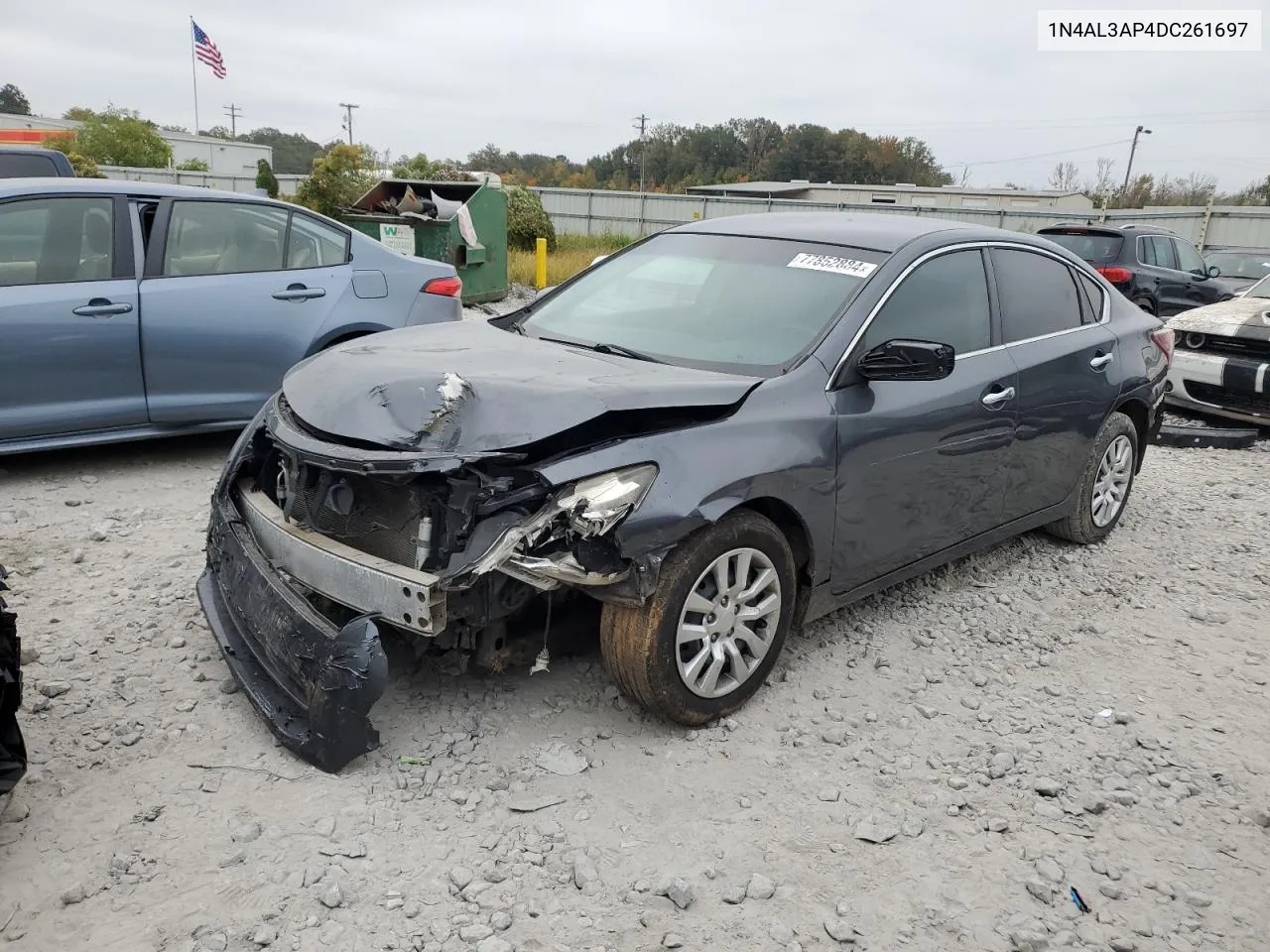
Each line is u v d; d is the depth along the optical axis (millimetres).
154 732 3330
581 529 2994
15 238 5508
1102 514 5594
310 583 3350
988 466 4512
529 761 3268
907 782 3297
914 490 4102
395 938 2500
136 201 5871
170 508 5508
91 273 5699
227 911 2559
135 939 2453
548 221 25250
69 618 4113
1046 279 5047
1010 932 2637
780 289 4148
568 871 2787
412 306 6863
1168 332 5918
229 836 2838
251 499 3797
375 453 3104
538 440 3051
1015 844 3014
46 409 5598
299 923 2533
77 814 2900
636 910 2652
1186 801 3291
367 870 2738
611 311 4402
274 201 6406
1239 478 7477
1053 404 4836
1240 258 16812
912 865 2891
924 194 52094
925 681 3982
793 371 3693
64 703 3473
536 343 4078
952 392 4188
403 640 3746
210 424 6203
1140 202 62625
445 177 23250
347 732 3053
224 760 3195
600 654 3955
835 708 3725
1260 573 5398
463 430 3141
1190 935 2684
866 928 2629
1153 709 3889
